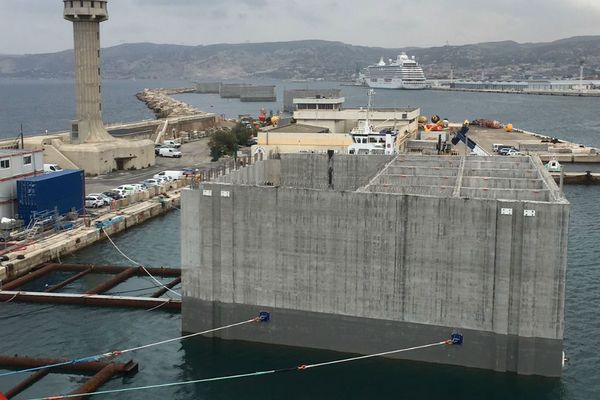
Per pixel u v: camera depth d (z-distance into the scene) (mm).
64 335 58094
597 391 47219
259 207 52000
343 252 50438
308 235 51125
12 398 46906
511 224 45875
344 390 47500
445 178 59156
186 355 53219
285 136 106375
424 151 119188
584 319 61250
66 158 132250
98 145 136250
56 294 66438
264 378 49500
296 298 52188
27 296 66312
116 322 60875
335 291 51094
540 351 46656
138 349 54938
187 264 54625
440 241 47938
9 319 61781
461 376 48219
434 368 49156
